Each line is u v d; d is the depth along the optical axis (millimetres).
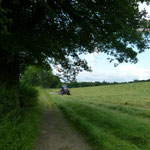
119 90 36156
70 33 6914
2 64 4840
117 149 3467
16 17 4812
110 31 5984
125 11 5148
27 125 4164
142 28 5996
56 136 4363
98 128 5137
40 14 5449
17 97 5148
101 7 5211
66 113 8008
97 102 15680
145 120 7238
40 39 5039
